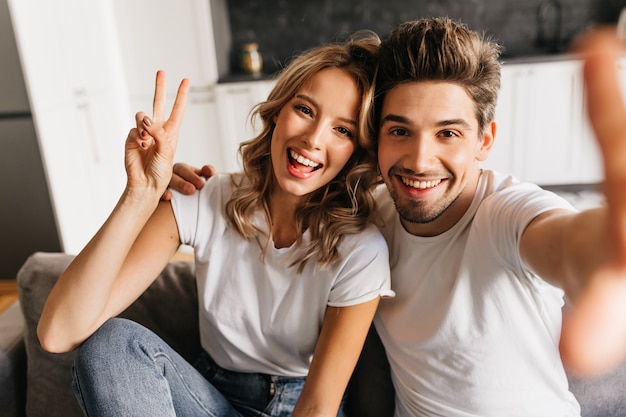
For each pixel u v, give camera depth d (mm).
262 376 1193
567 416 1034
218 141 3973
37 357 1261
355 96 1060
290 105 1102
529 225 844
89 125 3494
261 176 1177
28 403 1259
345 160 1112
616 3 4133
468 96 969
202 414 1102
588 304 546
